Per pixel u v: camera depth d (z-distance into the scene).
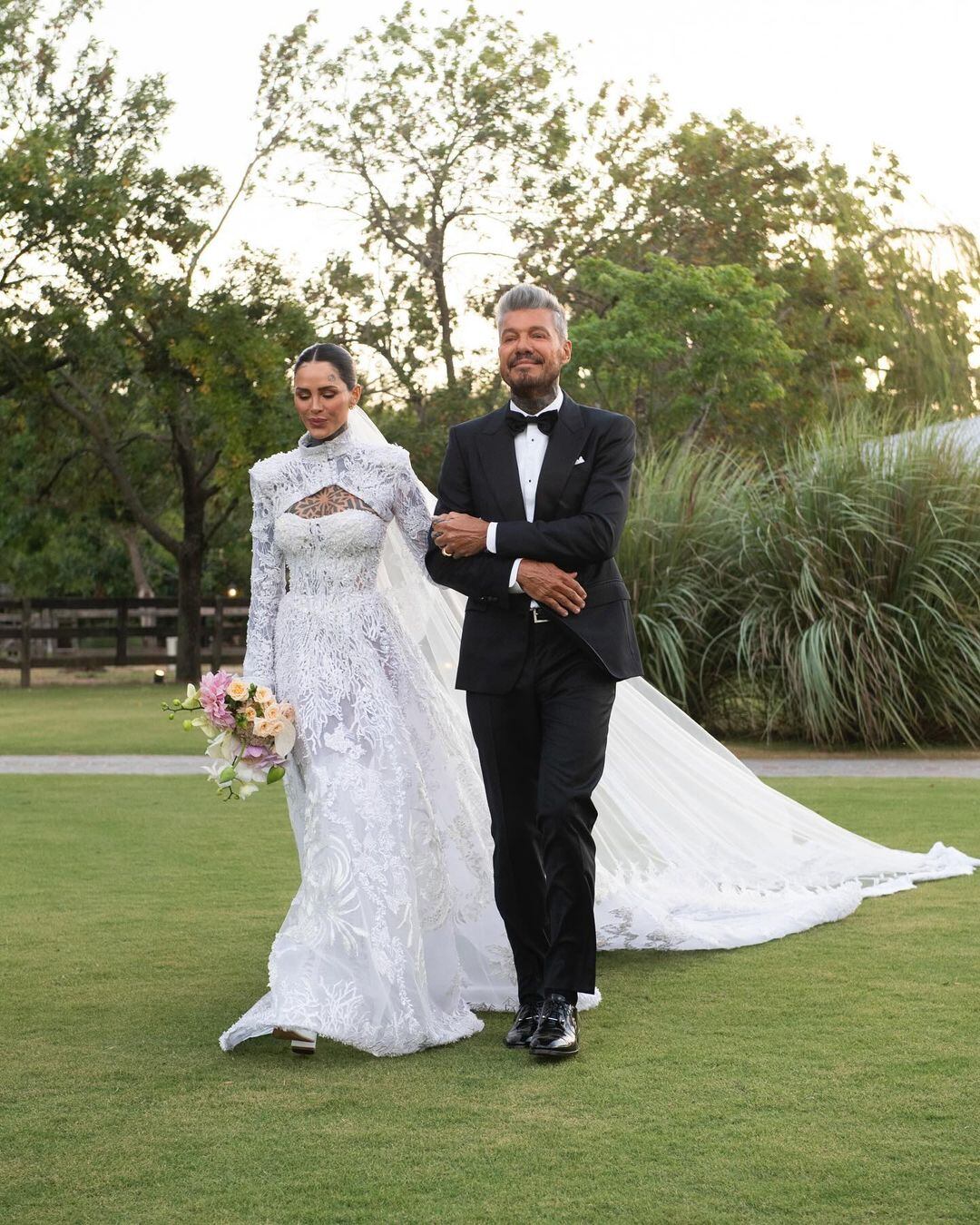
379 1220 2.47
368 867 3.72
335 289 26.28
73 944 4.82
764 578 12.15
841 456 12.27
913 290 24.06
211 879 6.07
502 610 3.85
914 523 11.74
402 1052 3.60
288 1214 2.51
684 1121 2.98
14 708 18.09
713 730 12.53
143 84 23.06
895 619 11.43
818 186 25.81
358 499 4.04
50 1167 2.76
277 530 4.06
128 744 12.68
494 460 3.90
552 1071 3.39
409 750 3.99
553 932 3.65
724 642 12.22
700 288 19.56
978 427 14.11
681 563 12.49
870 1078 3.24
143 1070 3.44
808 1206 2.50
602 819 4.78
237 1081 3.36
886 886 5.60
